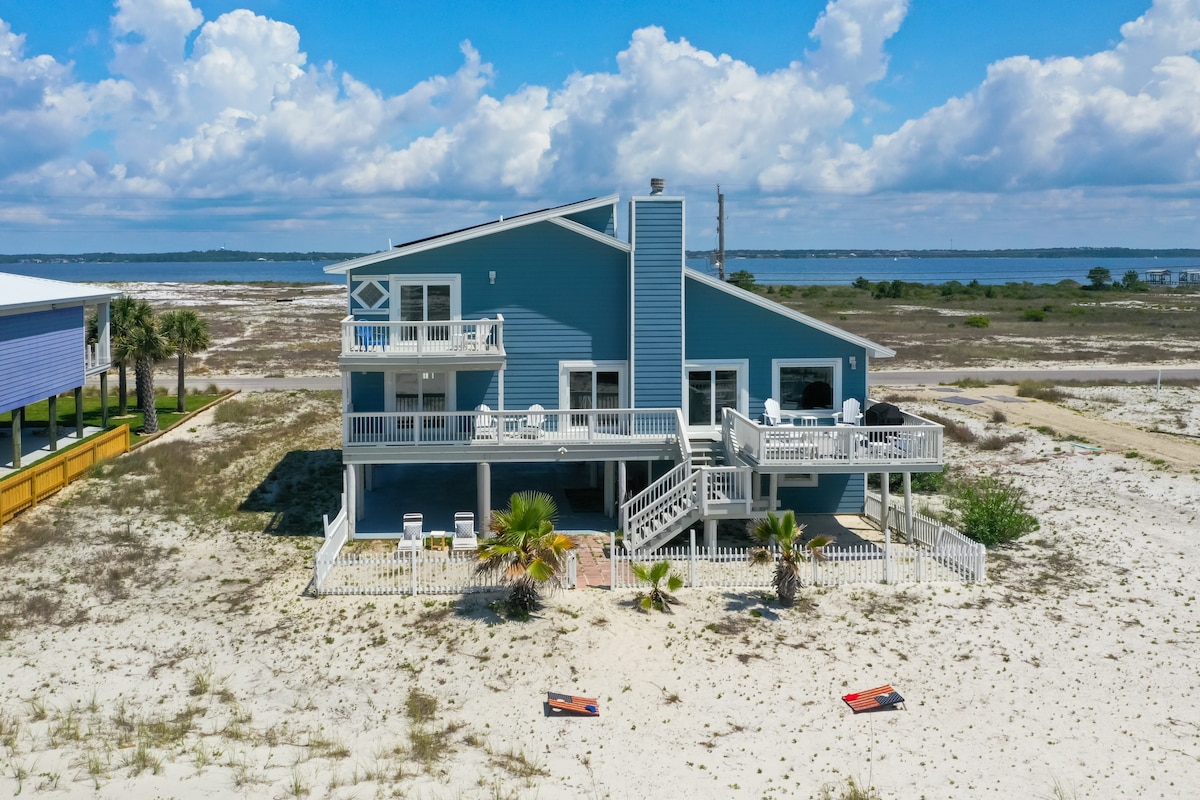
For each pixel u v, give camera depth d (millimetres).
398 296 27047
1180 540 25328
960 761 14961
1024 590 21891
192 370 57781
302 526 26656
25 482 26719
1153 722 16078
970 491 27453
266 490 29969
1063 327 89188
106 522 26266
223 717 16125
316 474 31938
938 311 108750
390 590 21438
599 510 28172
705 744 15477
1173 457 34469
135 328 37812
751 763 14914
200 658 18375
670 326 27047
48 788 13523
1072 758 15023
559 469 32781
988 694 17062
